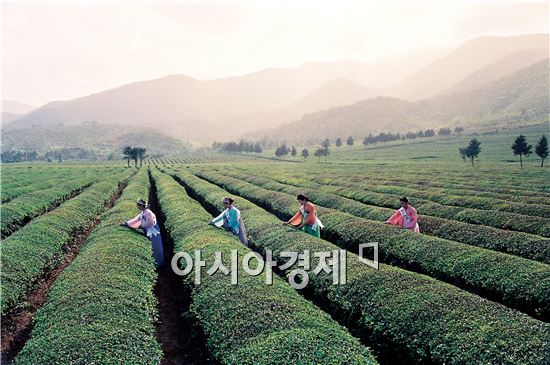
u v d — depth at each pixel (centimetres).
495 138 17612
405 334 858
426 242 1466
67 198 3738
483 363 702
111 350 723
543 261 1409
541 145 7075
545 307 1016
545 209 2372
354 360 678
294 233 1625
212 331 840
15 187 4372
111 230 1588
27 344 757
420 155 14100
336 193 3756
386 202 2988
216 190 3325
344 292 1086
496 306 884
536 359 680
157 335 1080
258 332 790
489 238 1656
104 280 1032
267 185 4281
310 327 809
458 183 4541
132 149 11856
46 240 1609
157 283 1457
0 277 1178
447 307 886
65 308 877
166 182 4275
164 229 2314
